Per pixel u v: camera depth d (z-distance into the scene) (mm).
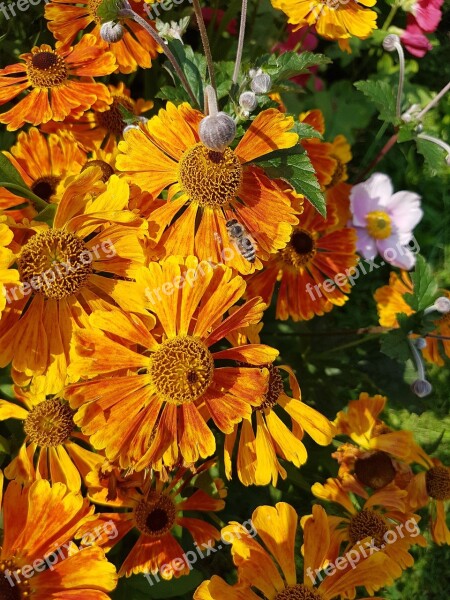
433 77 383
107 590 151
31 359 147
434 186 364
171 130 169
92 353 147
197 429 153
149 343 153
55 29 211
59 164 199
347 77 347
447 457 316
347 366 269
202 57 185
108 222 152
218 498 215
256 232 169
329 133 321
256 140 165
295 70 174
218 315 157
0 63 244
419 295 199
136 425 150
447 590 300
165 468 174
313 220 235
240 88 174
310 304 234
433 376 331
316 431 183
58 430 191
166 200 173
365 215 288
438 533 238
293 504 270
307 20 206
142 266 154
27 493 157
